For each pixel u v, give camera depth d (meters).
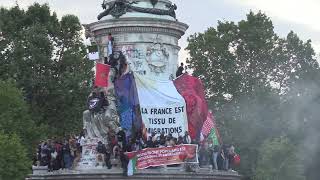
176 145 48.50
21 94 69.69
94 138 48.84
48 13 88.06
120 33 52.75
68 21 86.56
